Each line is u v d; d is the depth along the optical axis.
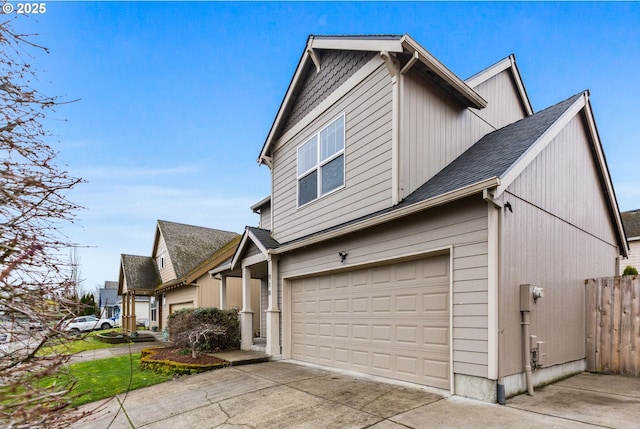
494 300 4.52
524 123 7.48
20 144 2.65
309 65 9.00
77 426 4.51
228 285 15.86
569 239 6.58
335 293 7.46
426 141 6.78
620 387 5.25
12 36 2.73
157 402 5.40
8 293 2.42
